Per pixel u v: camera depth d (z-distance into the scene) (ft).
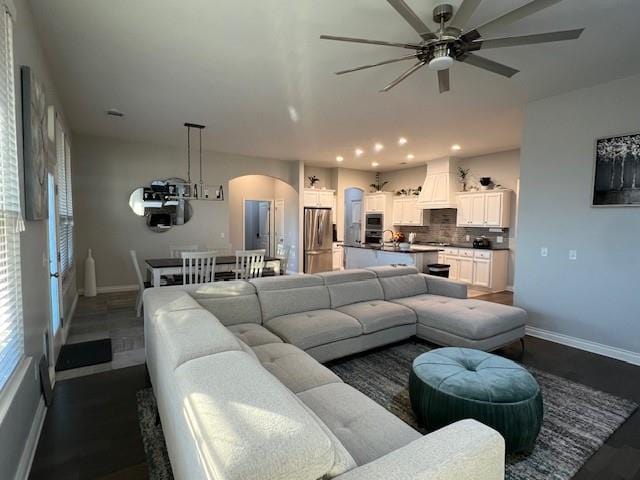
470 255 23.32
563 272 12.91
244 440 2.84
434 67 7.66
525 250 13.97
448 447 3.38
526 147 13.84
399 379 9.68
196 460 3.26
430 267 20.52
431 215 28.09
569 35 6.89
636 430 7.50
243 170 25.16
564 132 12.75
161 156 21.98
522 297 14.12
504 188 22.94
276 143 21.07
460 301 13.02
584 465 6.41
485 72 10.91
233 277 15.56
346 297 12.34
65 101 13.73
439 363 7.66
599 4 7.53
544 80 11.58
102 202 20.42
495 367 7.38
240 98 13.38
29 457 6.27
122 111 15.03
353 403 5.74
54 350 10.36
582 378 10.03
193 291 9.95
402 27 8.52
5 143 5.65
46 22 8.29
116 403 8.36
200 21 8.29
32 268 7.27
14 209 6.00
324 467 2.90
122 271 21.13
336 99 13.41
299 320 10.19
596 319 12.10
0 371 5.10
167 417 5.17
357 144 21.09
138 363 10.65
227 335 5.30
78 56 10.00
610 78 11.39
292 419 3.15
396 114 15.25
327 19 8.19
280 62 10.39
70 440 6.99
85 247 20.02
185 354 4.59
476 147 21.74
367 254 22.95
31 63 7.84
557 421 7.80
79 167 19.70
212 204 23.93
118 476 6.07
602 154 11.83
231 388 3.63
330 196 29.94
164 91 12.69
